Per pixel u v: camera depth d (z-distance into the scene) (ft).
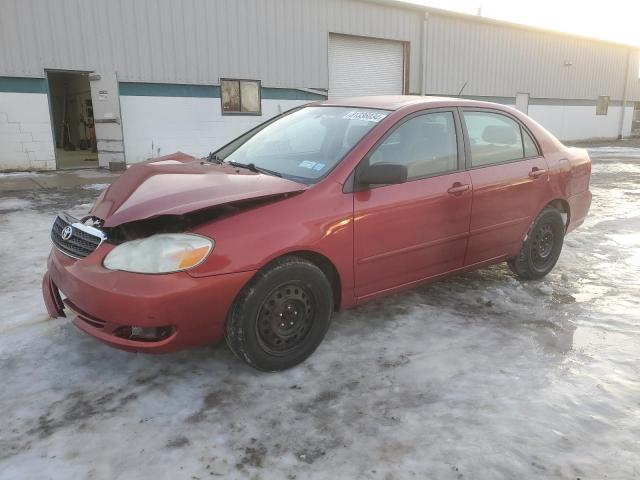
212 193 9.35
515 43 80.74
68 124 64.28
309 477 7.34
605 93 100.89
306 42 55.93
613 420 8.63
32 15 39.68
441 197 11.93
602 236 21.03
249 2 50.85
